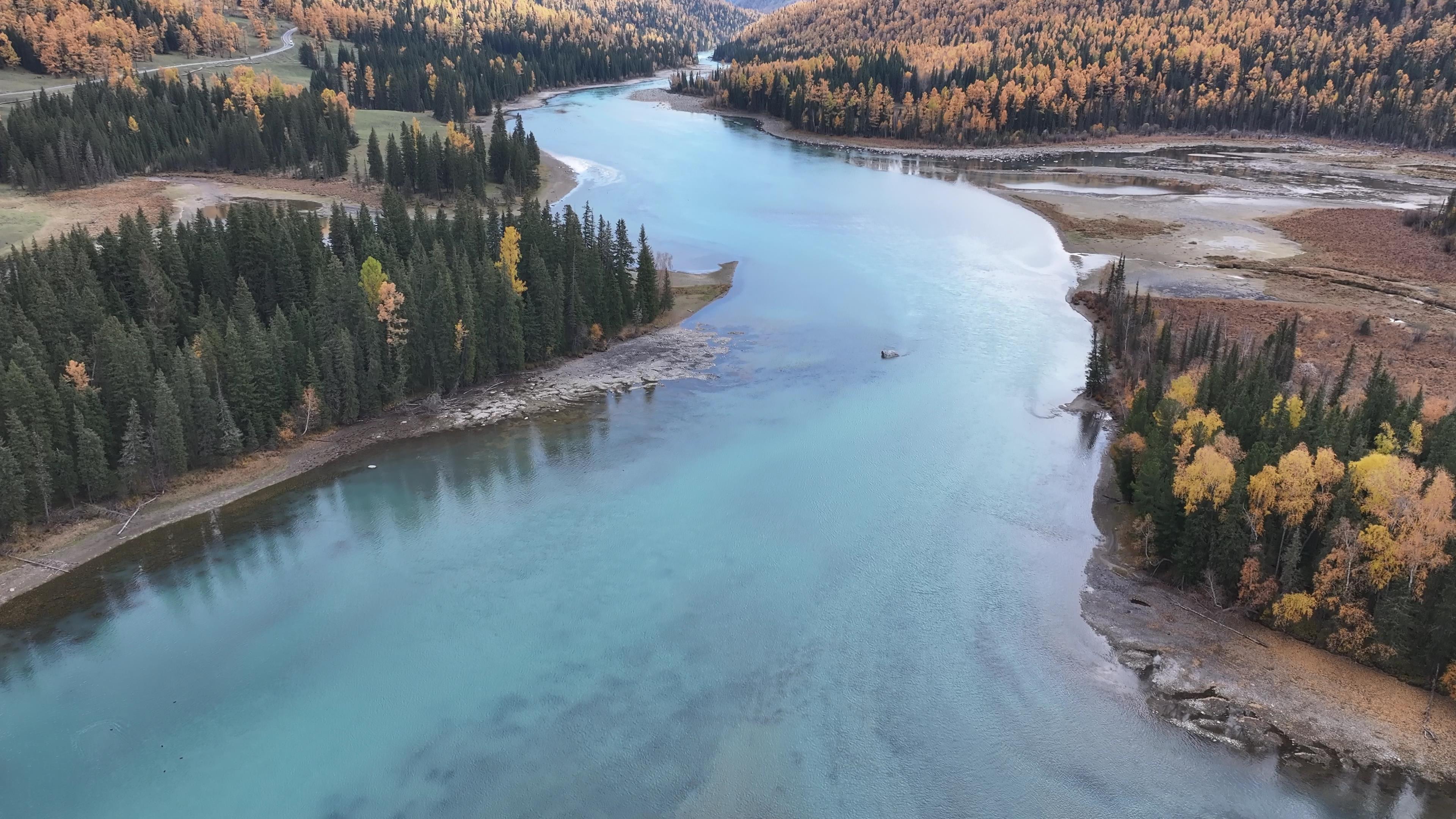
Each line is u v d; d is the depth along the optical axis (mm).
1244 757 45812
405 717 49625
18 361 68688
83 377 70500
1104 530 66312
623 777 45812
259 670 53125
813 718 49312
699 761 46688
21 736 48281
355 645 55188
